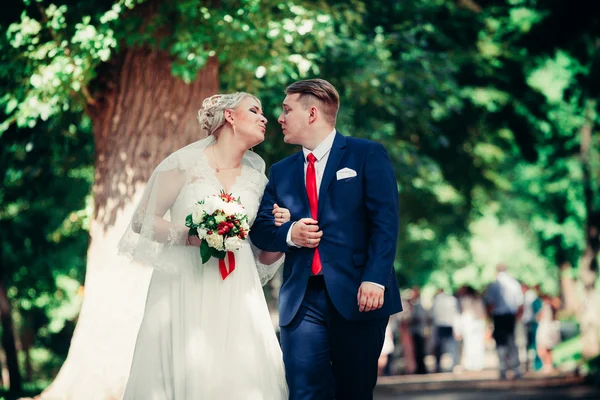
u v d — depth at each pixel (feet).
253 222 20.21
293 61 36.06
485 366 94.22
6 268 61.93
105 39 32.63
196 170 19.94
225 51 34.35
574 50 57.98
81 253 62.95
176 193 19.98
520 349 93.25
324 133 19.30
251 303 19.93
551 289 128.57
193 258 19.76
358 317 18.48
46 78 33.42
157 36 34.47
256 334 19.77
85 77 33.63
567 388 55.06
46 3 36.35
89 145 48.21
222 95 20.34
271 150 49.42
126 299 34.88
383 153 19.10
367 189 18.78
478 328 84.89
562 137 68.23
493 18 57.67
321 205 18.98
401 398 50.78
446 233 97.86
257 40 34.27
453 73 57.16
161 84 35.70
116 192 35.78
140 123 35.78
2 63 36.24
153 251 19.54
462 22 56.70
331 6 43.14
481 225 124.57
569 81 61.52
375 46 47.70
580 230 88.33
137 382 19.49
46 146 45.88
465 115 61.87
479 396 50.01
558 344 89.61
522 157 66.90
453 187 66.80
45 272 63.93
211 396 19.26
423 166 53.06
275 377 19.81
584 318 65.00
